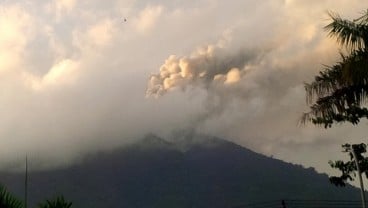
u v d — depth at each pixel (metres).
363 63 13.91
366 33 14.22
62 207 10.32
